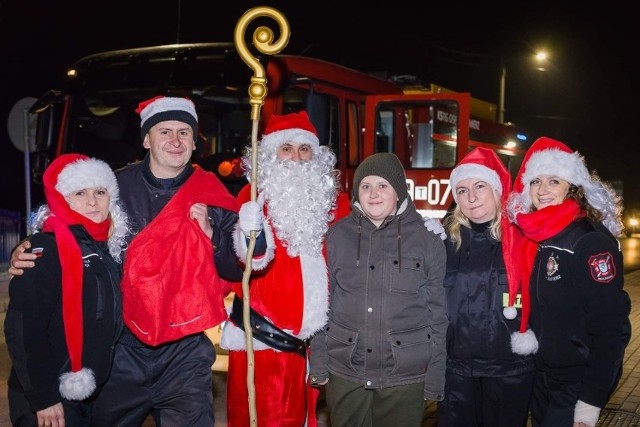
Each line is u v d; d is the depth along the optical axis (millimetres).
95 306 3133
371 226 3461
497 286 3406
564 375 3270
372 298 3379
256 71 3182
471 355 3436
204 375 3404
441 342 3387
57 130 8617
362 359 3400
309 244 3678
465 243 3518
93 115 8438
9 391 3150
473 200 3473
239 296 3807
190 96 8000
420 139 9438
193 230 3312
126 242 3332
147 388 3324
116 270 3248
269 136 4008
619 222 3404
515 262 3367
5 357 7148
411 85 11016
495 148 13555
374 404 3467
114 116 8336
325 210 3805
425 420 5434
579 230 3205
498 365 3408
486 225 3510
